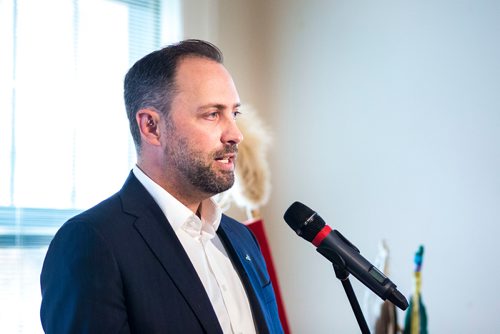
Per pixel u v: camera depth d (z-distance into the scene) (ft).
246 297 5.17
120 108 10.24
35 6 9.55
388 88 9.48
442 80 8.83
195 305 4.60
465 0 8.66
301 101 10.66
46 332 4.45
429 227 8.80
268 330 5.07
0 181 9.00
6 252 8.93
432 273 8.71
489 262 8.13
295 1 10.90
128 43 10.38
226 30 10.96
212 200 5.31
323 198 10.21
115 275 4.44
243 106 9.16
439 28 8.93
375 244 9.43
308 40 10.66
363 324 4.58
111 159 10.06
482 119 8.34
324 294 10.05
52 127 9.53
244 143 8.88
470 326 8.26
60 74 9.70
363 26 9.89
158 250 4.69
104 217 4.70
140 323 4.43
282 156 10.85
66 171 9.61
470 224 8.36
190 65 5.05
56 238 4.65
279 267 10.76
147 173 5.15
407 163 9.13
